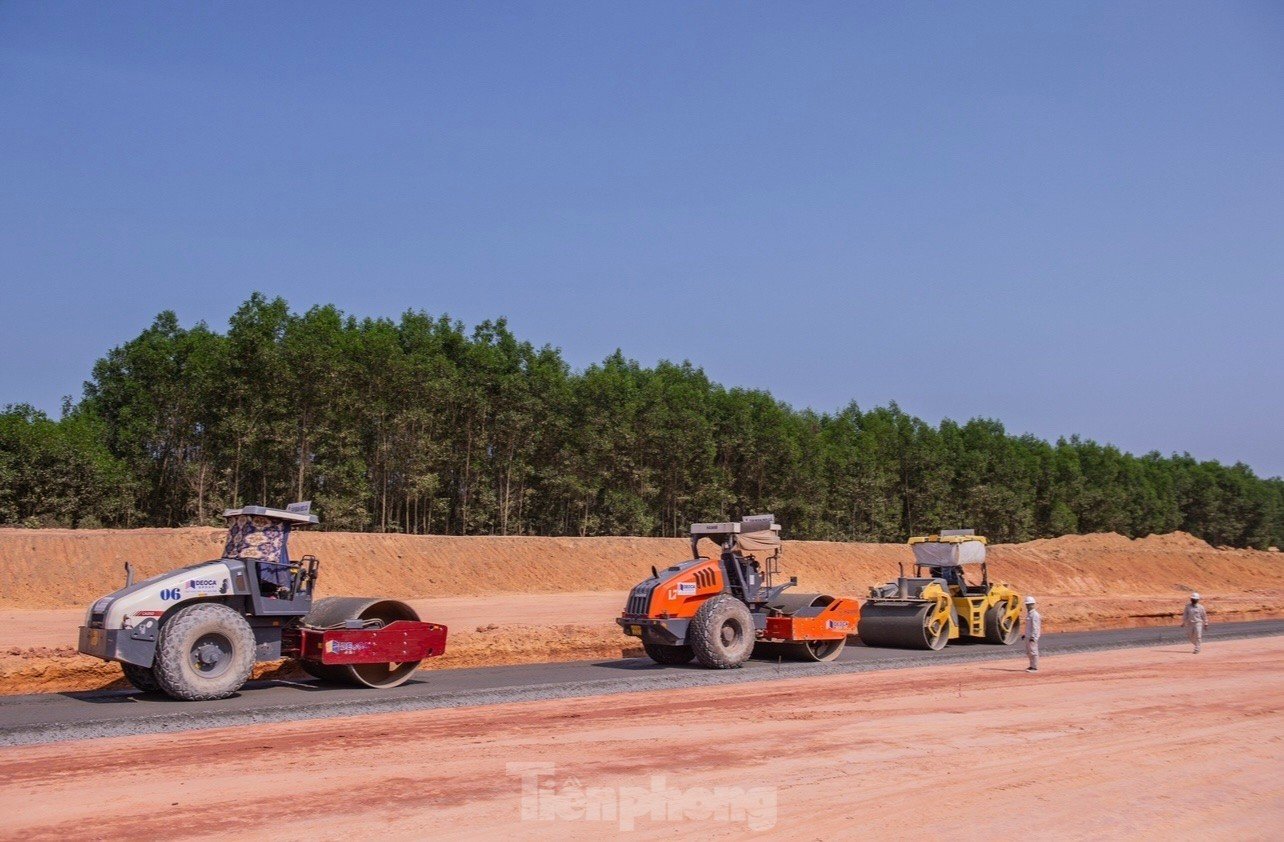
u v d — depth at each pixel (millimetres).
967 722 12914
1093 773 10195
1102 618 35250
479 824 7879
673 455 60625
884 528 75375
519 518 56406
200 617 13445
